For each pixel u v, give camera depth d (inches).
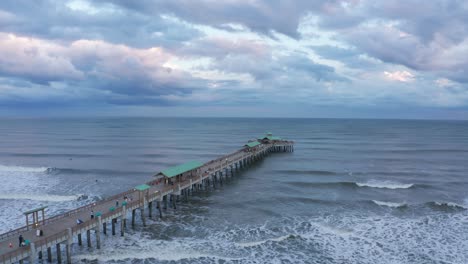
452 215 1486.2
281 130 7780.5
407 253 1128.2
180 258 1087.0
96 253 1116.5
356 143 4662.9
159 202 1483.8
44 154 3496.6
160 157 3356.3
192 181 1756.9
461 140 5172.2
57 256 1047.6
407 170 2578.7
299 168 2659.9
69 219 1176.8
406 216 1488.7
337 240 1234.6
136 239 1242.6
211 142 4904.0
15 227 1371.8
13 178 2304.4
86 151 3789.4
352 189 1952.5
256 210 1584.6
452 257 1095.6
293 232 1312.7
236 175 2381.9
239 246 1182.9
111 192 1927.9
